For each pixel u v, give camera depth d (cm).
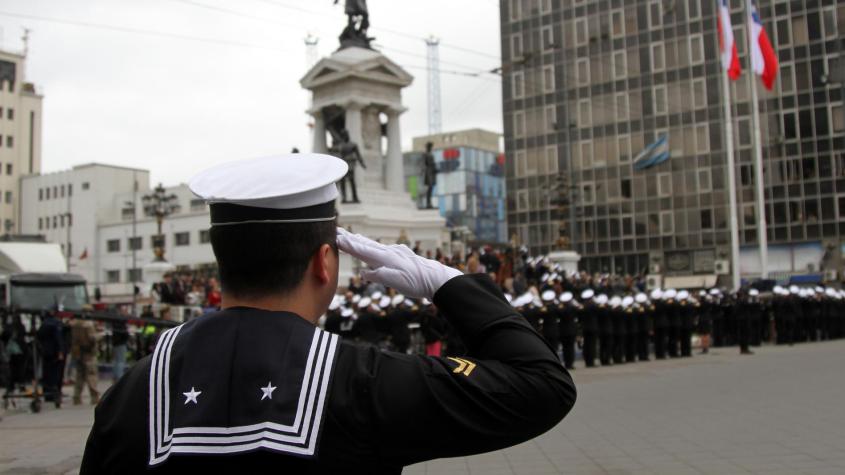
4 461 1258
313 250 251
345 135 4359
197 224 7894
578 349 3575
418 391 233
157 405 233
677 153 7075
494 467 1127
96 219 9462
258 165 251
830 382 1969
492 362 249
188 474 220
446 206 13462
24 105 11950
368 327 2617
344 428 226
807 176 6594
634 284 4534
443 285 269
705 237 6931
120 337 2448
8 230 11444
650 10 7231
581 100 7538
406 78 4741
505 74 7931
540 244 7681
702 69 6975
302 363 232
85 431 1606
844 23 6469
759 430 1318
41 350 2083
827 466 1028
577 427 1436
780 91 6719
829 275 6419
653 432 1346
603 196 7400
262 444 215
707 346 3403
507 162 7894
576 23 7581
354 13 4859
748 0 4294
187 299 3778
